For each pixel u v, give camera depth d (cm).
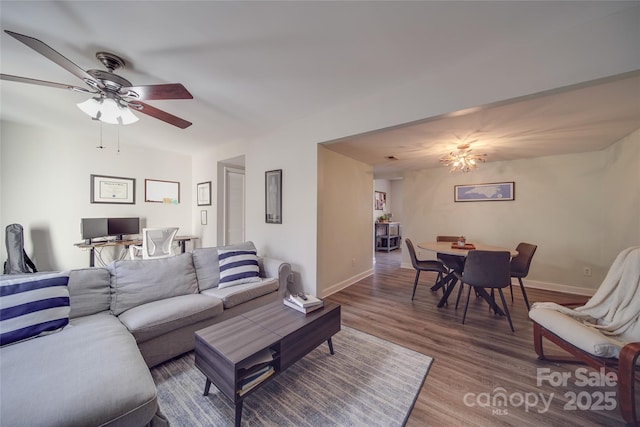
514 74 168
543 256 392
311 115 286
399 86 220
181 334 193
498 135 292
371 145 338
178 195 476
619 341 156
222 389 133
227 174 458
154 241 333
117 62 183
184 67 192
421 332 242
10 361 120
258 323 169
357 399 153
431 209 502
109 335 149
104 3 131
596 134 287
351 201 420
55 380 108
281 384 166
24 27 149
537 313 192
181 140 391
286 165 317
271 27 151
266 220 341
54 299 156
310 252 293
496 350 209
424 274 478
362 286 401
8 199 317
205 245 464
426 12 138
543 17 141
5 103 262
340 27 151
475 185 454
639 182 270
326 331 188
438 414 143
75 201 365
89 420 94
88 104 184
